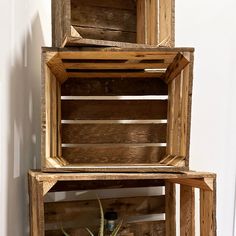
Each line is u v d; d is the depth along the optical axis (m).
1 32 0.86
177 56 0.93
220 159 1.36
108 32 1.12
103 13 1.12
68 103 1.14
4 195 0.87
